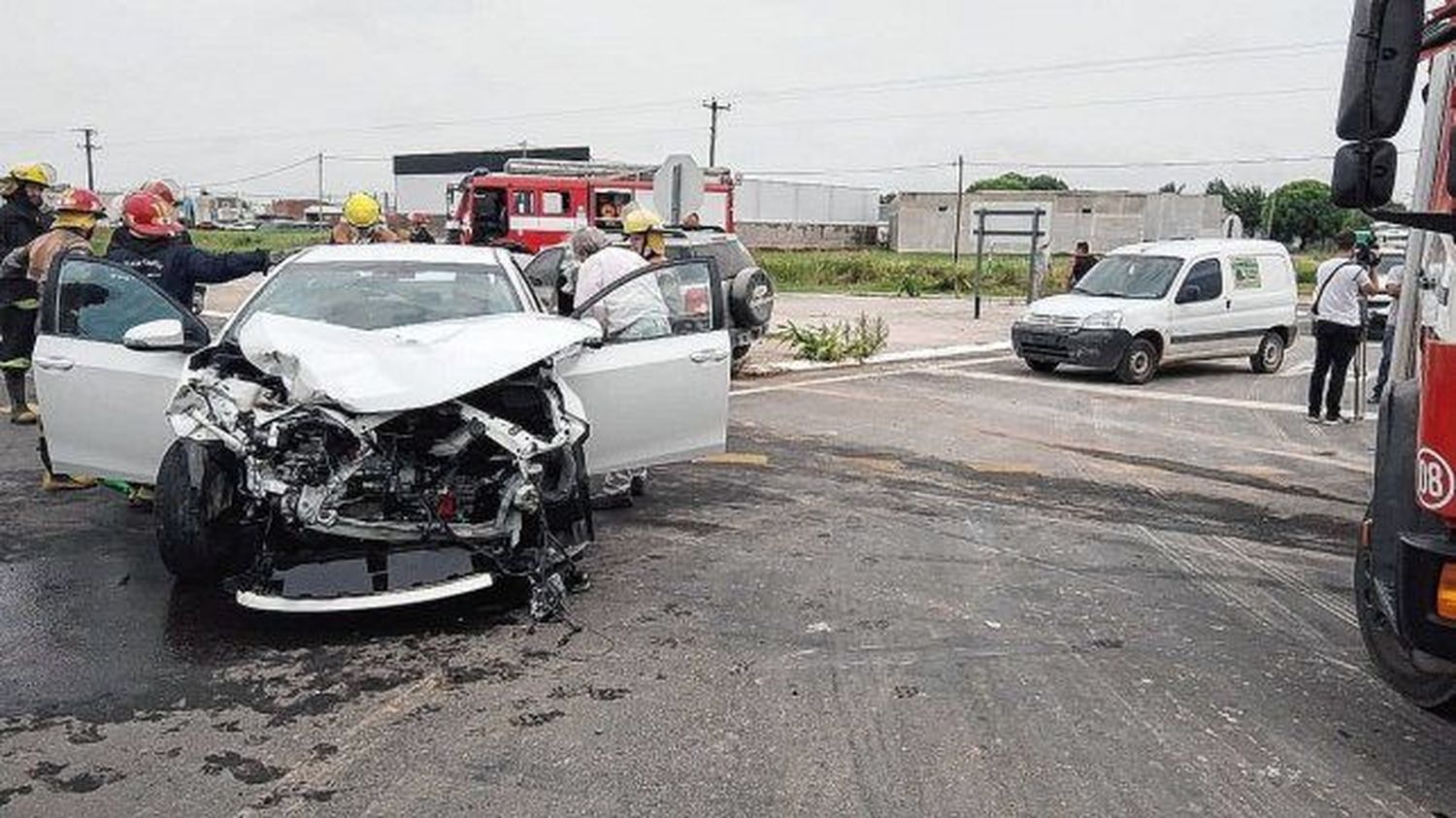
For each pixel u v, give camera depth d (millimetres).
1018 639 5191
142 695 4402
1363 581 4547
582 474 5672
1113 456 9867
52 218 10219
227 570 5578
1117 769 3924
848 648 5039
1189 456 9961
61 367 6137
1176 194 70812
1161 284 15430
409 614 5348
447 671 4691
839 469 8977
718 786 3768
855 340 17203
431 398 4898
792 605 5602
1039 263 25484
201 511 5312
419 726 4184
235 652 4852
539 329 5656
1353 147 3422
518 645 4996
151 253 7547
